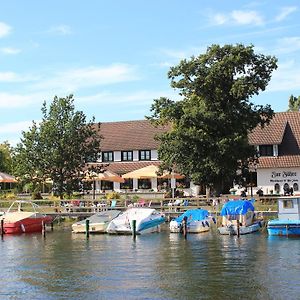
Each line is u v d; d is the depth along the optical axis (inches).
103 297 897.5
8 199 2377.0
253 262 1161.4
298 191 2620.6
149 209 1777.8
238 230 1610.5
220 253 1294.3
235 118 2212.1
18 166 2353.6
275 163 2657.5
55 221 2076.8
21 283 1006.4
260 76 2245.3
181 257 1249.4
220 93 2213.3
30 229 1820.9
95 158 2423.7
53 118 2373.3
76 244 1514.5
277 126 2829.7
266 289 920.3
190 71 2247.8
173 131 2217.0
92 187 2566.4
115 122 3211.1
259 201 2027.6
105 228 1758.1
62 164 2335.1
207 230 1756.9
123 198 2331.4
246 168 2313.0
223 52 2249.0
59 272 1100.5
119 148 2970.0
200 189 2706.7
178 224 1736.0
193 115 2166.6
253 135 2778.1
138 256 1279.5
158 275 1048.2
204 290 924.0
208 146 2185.0
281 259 1190.9
